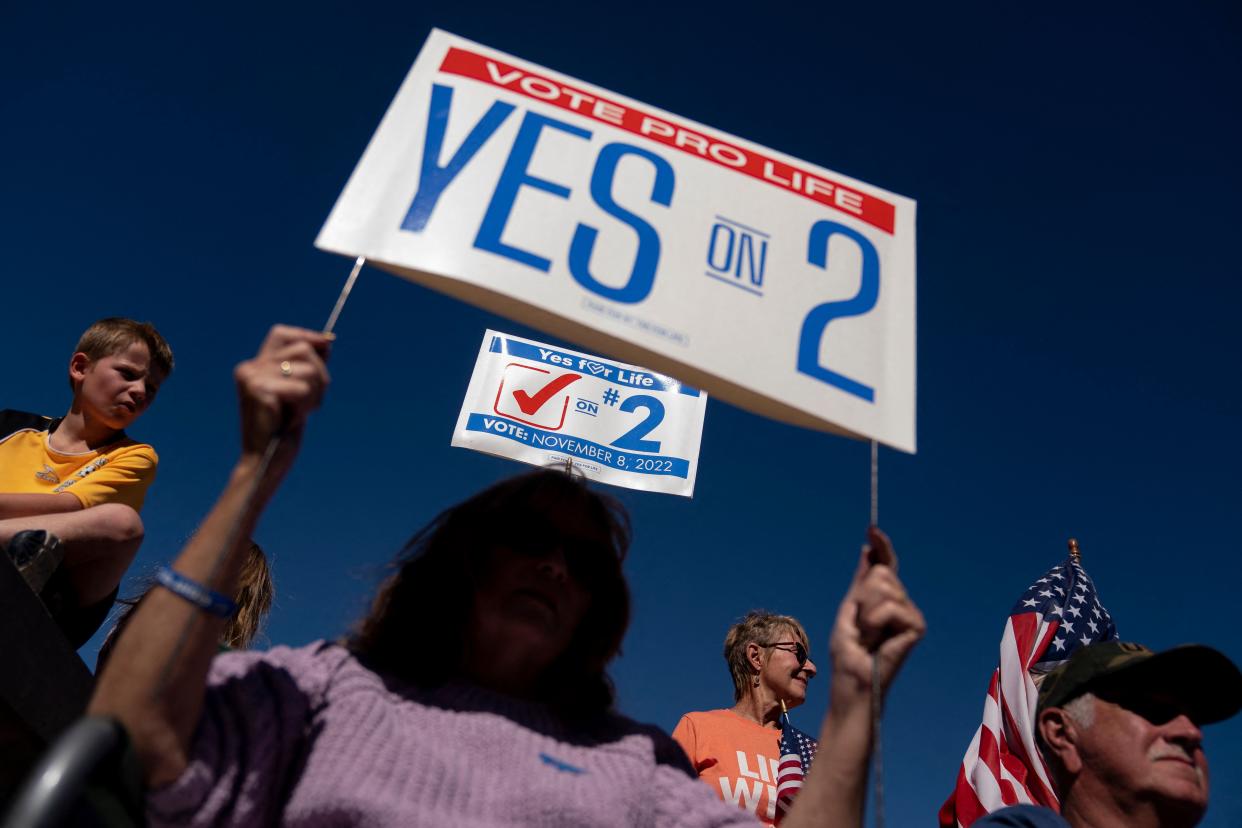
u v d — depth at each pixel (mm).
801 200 2396
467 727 2082
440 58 2268
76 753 1248
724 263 2199
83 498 3762
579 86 2355
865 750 1964
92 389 4008
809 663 5039
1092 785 2617
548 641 2342
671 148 2344
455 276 1950
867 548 2111
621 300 2045
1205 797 2529
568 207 2131
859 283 2312
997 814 2615
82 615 3641
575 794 1991
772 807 4277
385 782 1851
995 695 4500
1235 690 2600
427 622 2301
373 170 2053
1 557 2547
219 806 1683
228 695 1846
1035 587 4785
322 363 1783
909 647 2000
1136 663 2611
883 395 2168
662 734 2467
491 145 2164
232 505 1687
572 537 2523
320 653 2141
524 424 5789
